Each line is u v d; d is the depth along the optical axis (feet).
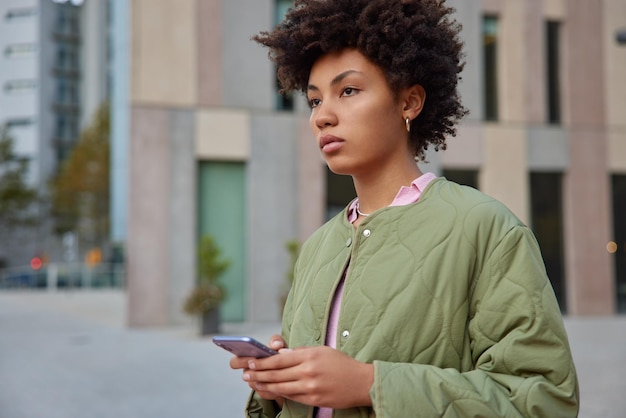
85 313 58.75
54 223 149.28
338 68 4.32
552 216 47.16
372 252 4.19
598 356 28.04
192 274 42.29
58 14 171.53
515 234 3.99
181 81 42.65
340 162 4.34
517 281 3.89
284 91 5.07
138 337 37.86
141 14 42.16
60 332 42.06
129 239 41.50
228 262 39.11
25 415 19.20
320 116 4.35
